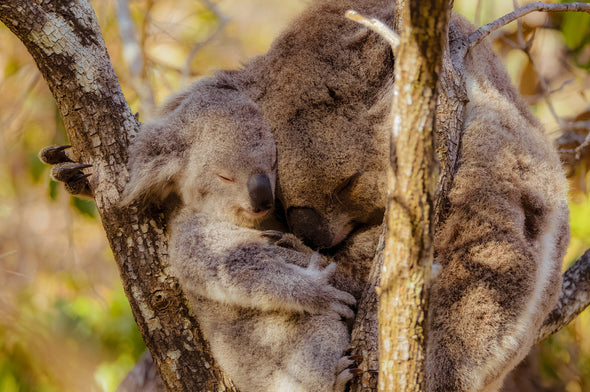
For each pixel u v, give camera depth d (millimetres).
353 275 7312
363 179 7203
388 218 4461
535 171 6762
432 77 4113
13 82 13703
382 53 7238
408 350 4543
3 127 13188
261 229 7660
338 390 5902
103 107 6324
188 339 6293
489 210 6379
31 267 14078
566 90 12953
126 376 10117
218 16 14250
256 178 6754
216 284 6555
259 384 6562
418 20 3977
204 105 7121
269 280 6484
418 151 4211
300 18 7781
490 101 6863
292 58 7418
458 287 6277
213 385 6242
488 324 6160
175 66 14352
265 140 6973
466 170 6484
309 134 7188
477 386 6160
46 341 10930
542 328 8539
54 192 11961
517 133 6816
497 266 6246
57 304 11719
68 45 6184
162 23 14391
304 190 7230
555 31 12922
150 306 6277
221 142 6875
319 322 6461
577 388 11023
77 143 6340
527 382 11055
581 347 11102
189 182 6961
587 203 10930
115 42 13469
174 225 6832
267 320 6590
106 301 11930
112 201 6285
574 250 10820
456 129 6215
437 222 6137
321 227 7281
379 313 4645
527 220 6645
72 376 10859
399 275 4453
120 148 6383
